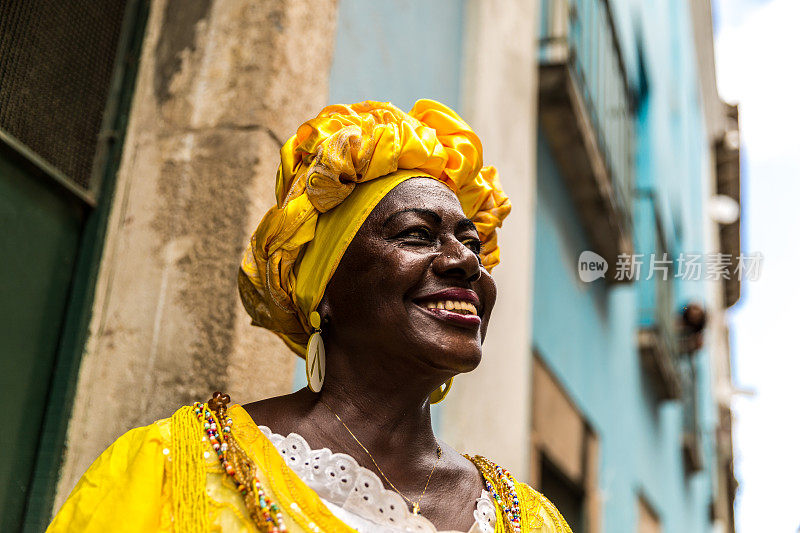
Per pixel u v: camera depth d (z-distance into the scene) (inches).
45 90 93.7
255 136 97.2
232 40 102.4
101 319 94.5
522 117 177.2
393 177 66.7
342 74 115.0
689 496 418.9
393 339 61.9
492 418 144.3
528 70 185.9
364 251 63.9
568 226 244.7
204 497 55.6
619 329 293.4
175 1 107.3
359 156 64.9
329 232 66.4
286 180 69.1
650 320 316.8
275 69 100.0
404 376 63.3
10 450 86.0
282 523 55.0
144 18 107.4
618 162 275.3
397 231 64.1
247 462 57.2
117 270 96.0
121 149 101.4
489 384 144.9
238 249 92.9
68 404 90.9
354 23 120.8
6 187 88.3
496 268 153.5
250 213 94.1
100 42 102.3
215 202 95.7
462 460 68.7
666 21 437.7
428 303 62.7
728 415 580.7
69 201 96.7
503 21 175.8
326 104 107.4
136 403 89.8
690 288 398.6
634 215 307.3
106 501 56.1
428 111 73.8
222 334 90.0
